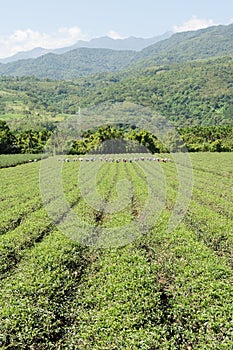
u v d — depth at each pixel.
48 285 13.23
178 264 15.56
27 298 12.18
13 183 40.28
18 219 23.67
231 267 15.99
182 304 12.12
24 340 10.55
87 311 12.23
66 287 13.62
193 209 25.05
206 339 10.43
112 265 15.30
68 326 11.93
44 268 14.84
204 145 86.12
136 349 9.54
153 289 13.12
